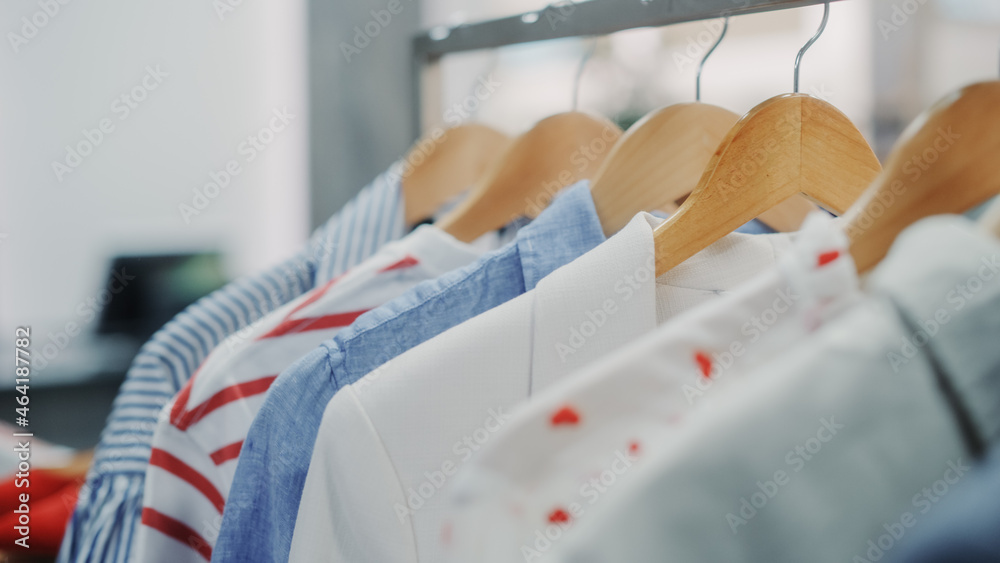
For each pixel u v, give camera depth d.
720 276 0.48
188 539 0.51
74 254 1.42
